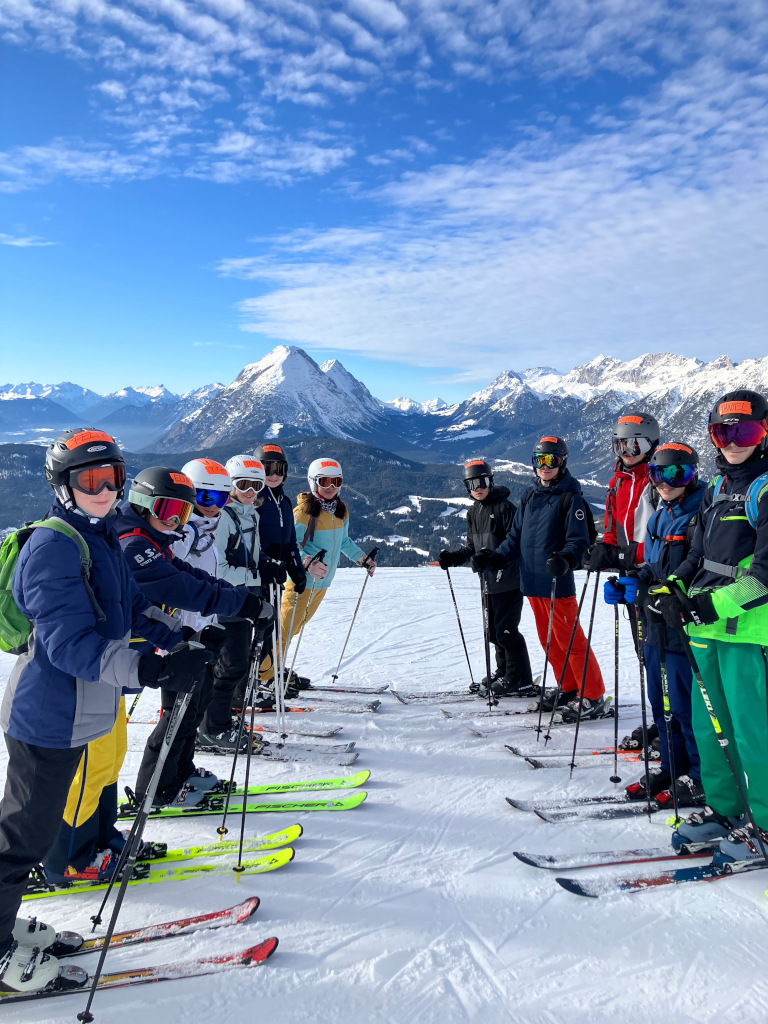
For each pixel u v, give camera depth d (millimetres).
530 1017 2104
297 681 5922
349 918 2648
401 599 11531
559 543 5004
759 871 2885
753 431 2785
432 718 5266
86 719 2223
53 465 2193
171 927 2576
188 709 3564
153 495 2980
